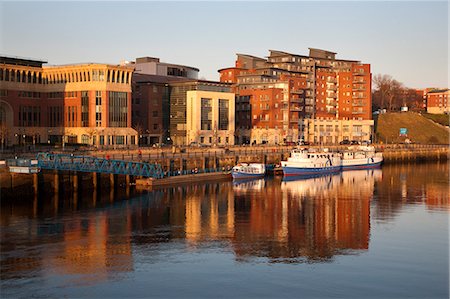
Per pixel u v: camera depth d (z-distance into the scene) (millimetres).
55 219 76312
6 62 157375
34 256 58500
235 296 48438
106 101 157000
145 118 185625
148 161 118625
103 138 155625
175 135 188500
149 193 102312
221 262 57562
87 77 158250
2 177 87062
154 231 70750
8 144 156375
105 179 104875
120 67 160375
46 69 165000
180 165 124688
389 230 73250
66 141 161125
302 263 57750
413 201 97938
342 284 51625
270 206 91125
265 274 54000
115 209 84812
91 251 60750
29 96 163250
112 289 49562
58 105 164125
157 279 52250
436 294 49531
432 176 143375
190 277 52906
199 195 101625
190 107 183625
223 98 190875
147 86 184750
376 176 142750
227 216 81688
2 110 158375
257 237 68625
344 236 69688
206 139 185250
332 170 150625
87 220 76250
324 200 98312
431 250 63281
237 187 114500
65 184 97812
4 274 52719
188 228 73000
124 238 66812
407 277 53844
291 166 137750
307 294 49156
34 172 87500
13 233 67938
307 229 73438
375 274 54469
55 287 49750
